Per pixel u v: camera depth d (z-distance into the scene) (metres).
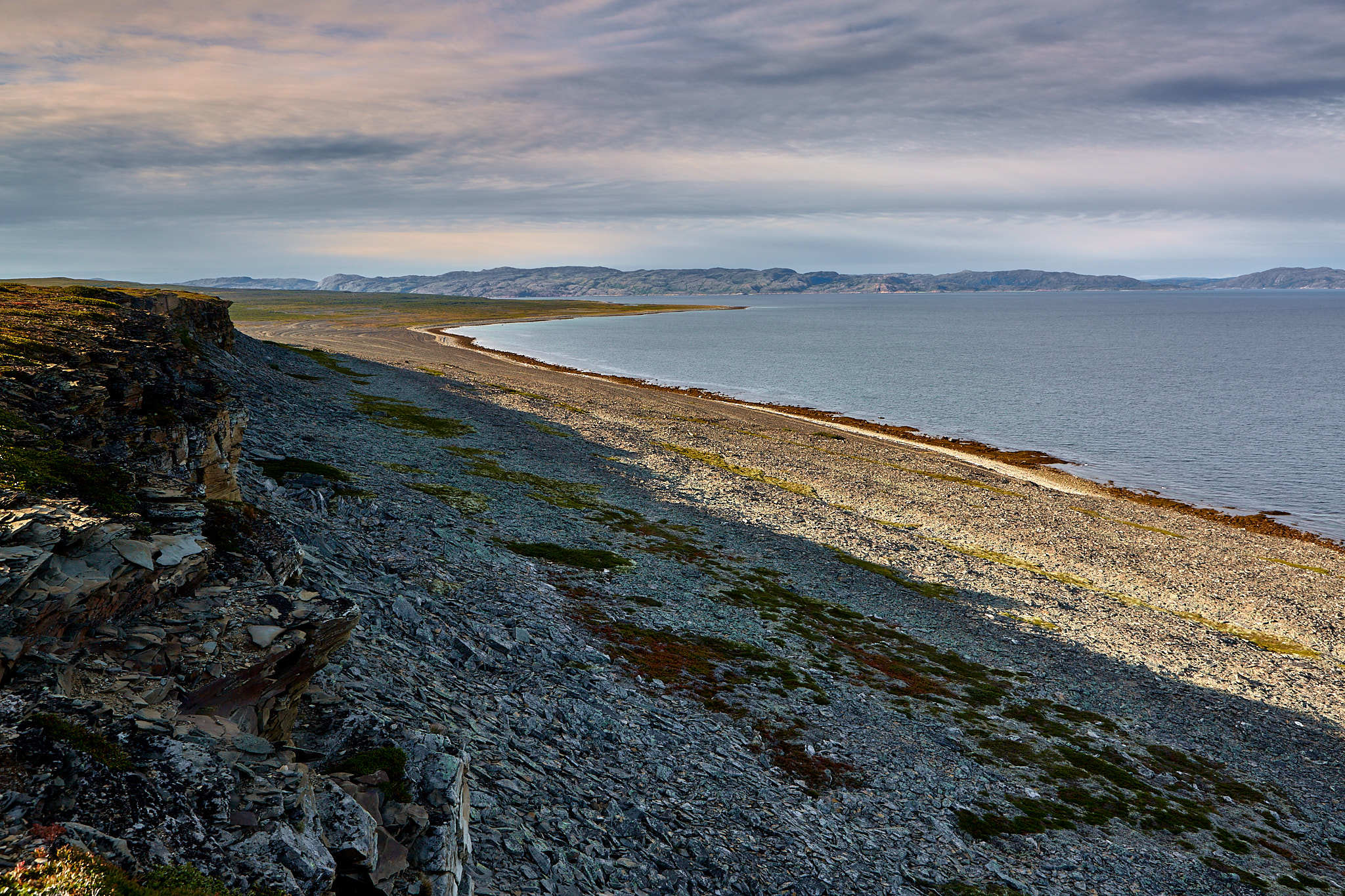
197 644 11.66
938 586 52.41
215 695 11.00
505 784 18.62
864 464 87.56
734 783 24.77
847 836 23.81
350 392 93.00
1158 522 71.00
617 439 89.56
